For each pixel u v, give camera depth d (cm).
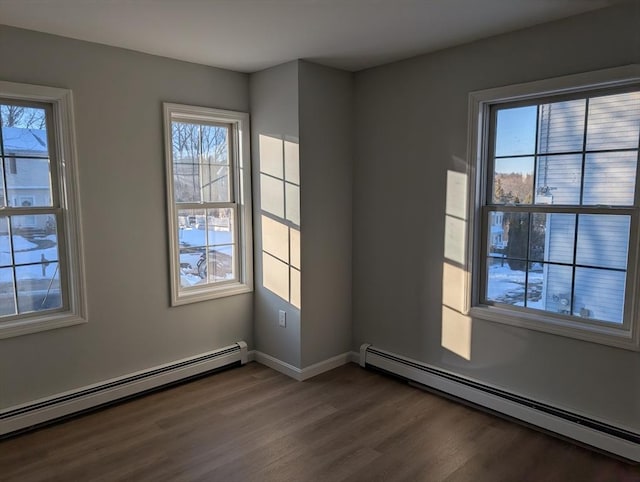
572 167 272
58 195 298
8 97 273
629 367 252
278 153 359
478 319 313
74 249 299
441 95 320
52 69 282
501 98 289
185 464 252
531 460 254
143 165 326
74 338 305
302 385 353
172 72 334
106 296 316
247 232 389
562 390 278
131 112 317
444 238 327
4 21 258
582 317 274
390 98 351
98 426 292
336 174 372
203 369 366
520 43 278
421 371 343
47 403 291
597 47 250
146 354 340
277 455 260
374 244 375
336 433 283
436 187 329
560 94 272
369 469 247
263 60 339
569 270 277
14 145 280
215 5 238
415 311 351
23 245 287
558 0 235
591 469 245
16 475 243
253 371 380
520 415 290
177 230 350
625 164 253
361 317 391
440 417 302
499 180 305
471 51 301
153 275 338
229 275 391
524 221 294
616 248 258
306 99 344
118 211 317
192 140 360
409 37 290
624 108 251
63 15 250
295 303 359
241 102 376
